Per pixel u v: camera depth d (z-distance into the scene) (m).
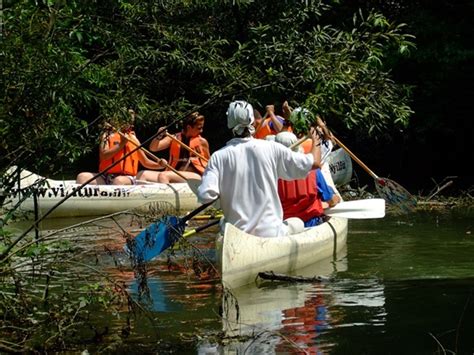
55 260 4.93
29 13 4.73
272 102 13.31
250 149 6.22
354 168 15.91
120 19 5.66
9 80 4.68
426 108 14.88
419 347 4.20
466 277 6.05
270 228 6.28
